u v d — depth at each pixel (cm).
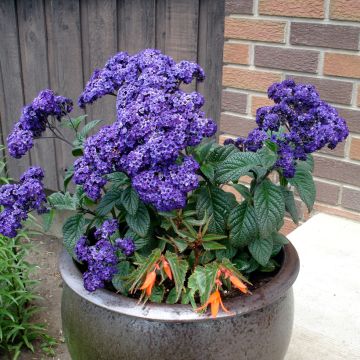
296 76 159
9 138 92
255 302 77
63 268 87
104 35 204
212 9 175
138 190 78
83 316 80
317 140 84
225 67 171
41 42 226
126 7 195
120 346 77
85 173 82
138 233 86
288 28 156
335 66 152
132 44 197
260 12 159
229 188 173
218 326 76
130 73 93
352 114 153
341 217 161
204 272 78
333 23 149
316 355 107
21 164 254
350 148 155
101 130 82
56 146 238
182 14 181
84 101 96
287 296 85
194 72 93
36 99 94
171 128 79
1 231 86
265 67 163
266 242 89
